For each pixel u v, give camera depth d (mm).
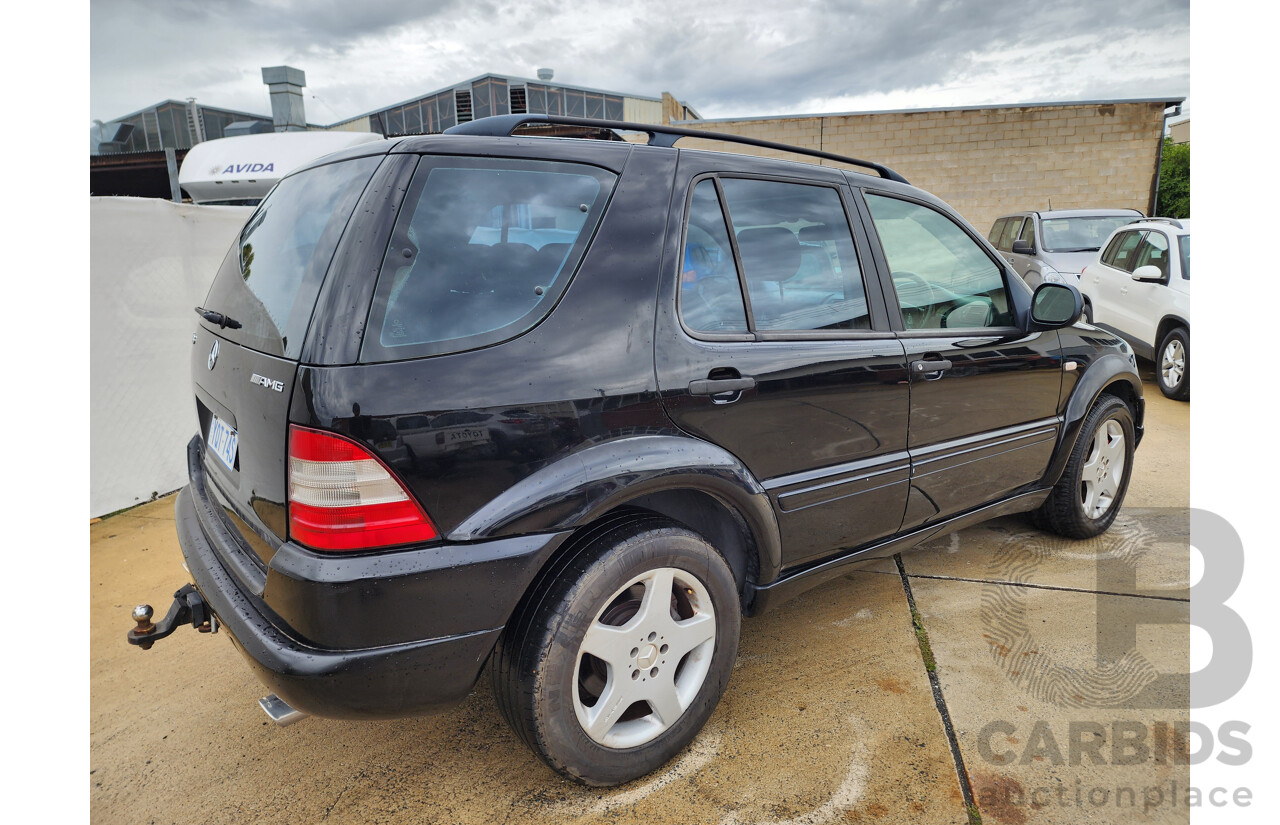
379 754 2197
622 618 1945
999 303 3023
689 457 1967
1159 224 7355
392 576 1607
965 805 1932
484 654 1743
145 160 16328
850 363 2373
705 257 2137
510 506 1711
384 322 1638
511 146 1904
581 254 1896
